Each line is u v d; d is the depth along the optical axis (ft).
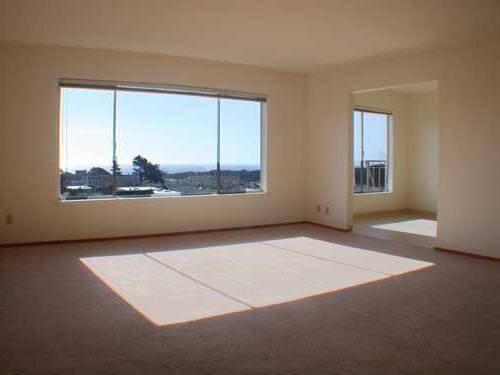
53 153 18.57
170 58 20.44
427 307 11.16
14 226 18.15
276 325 9.91
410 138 31.58
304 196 25.25
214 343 8.91
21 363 7.97
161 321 10.10
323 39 17.11
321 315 10.56
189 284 13.08
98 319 10.18
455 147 17.69
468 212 17.34
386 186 31.45
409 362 8.13
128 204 20.03
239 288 12.75
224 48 18.79
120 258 16.26
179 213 21.25
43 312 10.60
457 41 16.88
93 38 17.22
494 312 10.82
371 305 11.30
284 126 24.23
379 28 15.58
